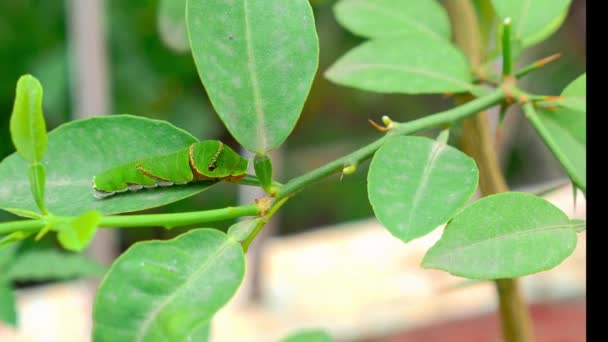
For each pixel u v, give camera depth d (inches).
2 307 23.3
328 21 47.9
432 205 17.4
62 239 16.7
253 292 34.5
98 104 31.1
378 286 35.9
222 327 33.3
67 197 18.4
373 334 34.2
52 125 44.9
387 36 20.7
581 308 37.9
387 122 18.5
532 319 37.3
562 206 33.1
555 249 17.2
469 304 35.6
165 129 18.7
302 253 39.0
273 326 33.1
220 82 18.1
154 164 18.2
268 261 38.1
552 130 19.4
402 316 34.4
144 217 17.7
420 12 21.9
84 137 18.7
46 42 45.5
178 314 16.9
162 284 17.1
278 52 18.2
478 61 22.0
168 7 23.0
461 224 17.2
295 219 54.7
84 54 30.5
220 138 49.2
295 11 18.2
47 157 18.6
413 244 39.7
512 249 17.2
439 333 35.3
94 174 18.6
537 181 50.1
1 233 17.6
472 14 22.0
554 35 45.1
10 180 18.5
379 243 39.9
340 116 57.0
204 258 17.4
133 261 17.1
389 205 17.4
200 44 18.0
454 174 17.7
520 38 20.6
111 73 44.0
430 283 36.4
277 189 18.1
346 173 18.1
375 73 20.4
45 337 33.0
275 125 18.1
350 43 50.3
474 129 20.9
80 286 37.1
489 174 21.0
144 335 16.8
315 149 55.5
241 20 18.1
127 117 18.7
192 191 18.4
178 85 47.2
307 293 35.2
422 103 56.5
